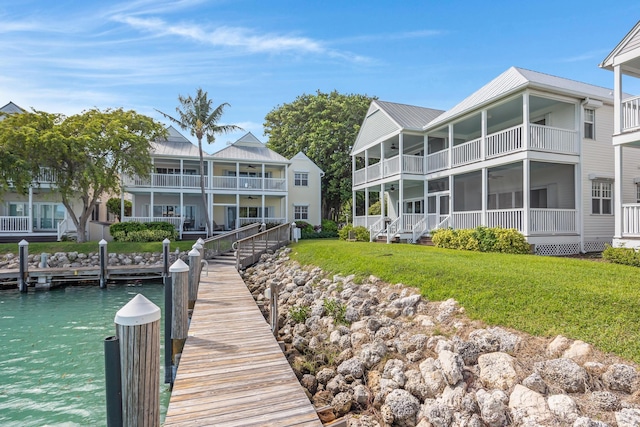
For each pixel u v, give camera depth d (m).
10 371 6.39
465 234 12.42
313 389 4.68
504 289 5.75
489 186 16.84
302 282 10.38
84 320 9.55
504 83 13.69
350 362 4.89
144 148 20.12
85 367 6.57
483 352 4.34
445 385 3.96
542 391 3.50
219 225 26.34
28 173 16.94
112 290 13.64
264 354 4.98
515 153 12.27
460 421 3.46
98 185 19.45
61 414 5.00
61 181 18.19
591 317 4.46
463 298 5.72
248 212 28.47
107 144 18.44
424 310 5.91
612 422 3.02
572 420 3.09
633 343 3.81
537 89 11.97
